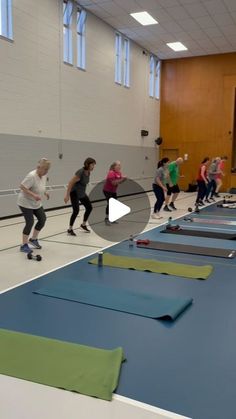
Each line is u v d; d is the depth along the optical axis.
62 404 1.84
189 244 5.43
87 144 10.47
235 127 14.76
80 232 6.29
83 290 3.42
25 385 1.98
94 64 10.56
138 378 2.06
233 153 14.83
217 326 2.72
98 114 10.93
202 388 1.97
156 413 1.77
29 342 2.42
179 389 1.96
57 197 9.30
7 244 5.39
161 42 12.88
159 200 7.79
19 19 7.77
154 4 9.69
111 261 4.43
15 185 7.98
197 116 14.84
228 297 3.31
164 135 15.41
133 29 11.57
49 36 8.71
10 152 7.79
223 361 2.25
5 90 7.54
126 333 2.58
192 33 11.95
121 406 1.82
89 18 10.16
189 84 14.84
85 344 2.42
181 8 9.95
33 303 3.12
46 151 8.87
